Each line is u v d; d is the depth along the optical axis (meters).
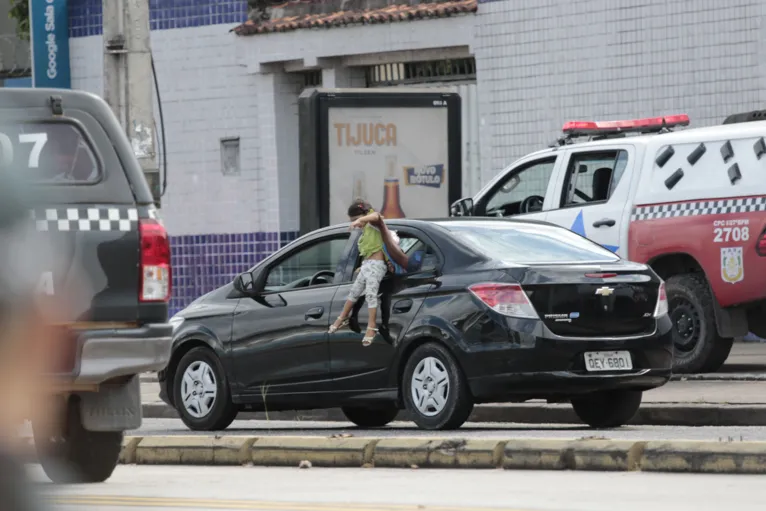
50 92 24.81
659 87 62.03
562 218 51.41
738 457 25.31
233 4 73.19
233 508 21.67
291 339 37.12
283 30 70.62
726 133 48.78
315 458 29.19
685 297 49.31
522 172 52.78
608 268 34.47
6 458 8.02
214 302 39.19
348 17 68.69
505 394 33.53
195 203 74.88
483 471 26.89
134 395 25.27
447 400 34.12
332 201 57.44
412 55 68.44
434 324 34.25
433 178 58.44
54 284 23.94
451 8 66.44
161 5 75.56
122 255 24.52
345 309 35.91
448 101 58.53
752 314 49.59
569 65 64.00
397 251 35.34
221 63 73.75
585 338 33.66
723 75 60.59
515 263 34.22
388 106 57.94
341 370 36.25
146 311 24.61
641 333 34.53
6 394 8.09
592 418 36.84
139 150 44.81
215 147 74.19
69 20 78.25
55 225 24.12
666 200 49.47
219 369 38.56
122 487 25.38
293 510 21.14
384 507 21.20
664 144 49.91
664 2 61.78
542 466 26.89
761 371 49.28
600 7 63.19
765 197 47.62
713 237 48.47
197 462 30.47
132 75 44.88
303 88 72.75
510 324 33.34
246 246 73.56
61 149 24.70
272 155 72.31
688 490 22.94
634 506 20.91
